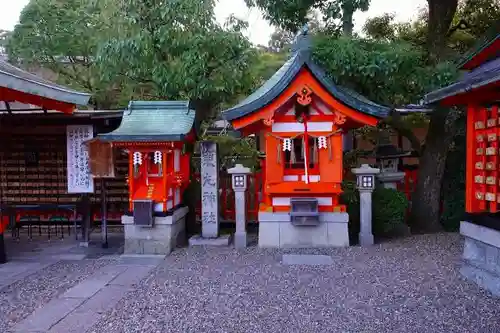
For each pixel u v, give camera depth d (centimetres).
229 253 802
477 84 480
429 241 856
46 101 759
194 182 1030
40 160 985
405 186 1084
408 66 841
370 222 850
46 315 501
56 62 1280
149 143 796
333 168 820
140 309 508
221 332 438
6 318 493
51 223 1037
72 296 571
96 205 994
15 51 1202
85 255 827
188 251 830
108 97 1339
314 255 765
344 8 858
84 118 887
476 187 599
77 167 892
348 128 923
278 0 915
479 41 911
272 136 825
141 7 977
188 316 482
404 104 959
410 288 565
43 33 1189
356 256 749
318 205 835
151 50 959
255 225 1055
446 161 1030
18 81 652
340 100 778
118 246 912
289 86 773
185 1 947
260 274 648
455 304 502
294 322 460
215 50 975
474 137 598
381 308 496
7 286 619
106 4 1092
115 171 862
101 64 993
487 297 522
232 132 1320
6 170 986
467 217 621
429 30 968
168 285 602
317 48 855
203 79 960
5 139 973
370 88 895
